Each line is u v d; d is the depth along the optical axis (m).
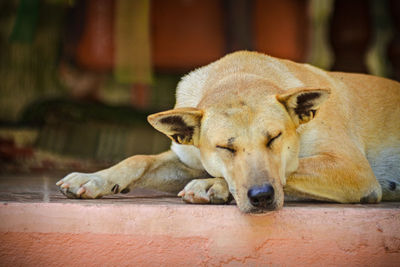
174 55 7.88
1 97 7.63
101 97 8.05
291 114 2.97
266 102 2.91
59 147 7.15
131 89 8.19
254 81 3.15
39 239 2.68
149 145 7.57
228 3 7.40
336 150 3.23
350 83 3.89
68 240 2.68
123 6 7.38
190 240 2.67
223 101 2.96
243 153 2.75
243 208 2.62
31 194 3.36
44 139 7.19
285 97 2.89
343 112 3.60
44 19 7.55
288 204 3.00
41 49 7.70
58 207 2.69
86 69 7.77
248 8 7.32
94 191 3.05
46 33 7.61
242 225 2.65
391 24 7.48
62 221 2.68
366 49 7.52
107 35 7.43
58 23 7.56
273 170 2.71
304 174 3.05
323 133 3.28
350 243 2.66
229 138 2.78
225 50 7.61
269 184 2.59
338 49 7.56
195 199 2.83
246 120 2.81
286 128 2.90
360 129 3.73
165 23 7.83
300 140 3.24
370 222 2.67
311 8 7.38
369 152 3.75
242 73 3.35
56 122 7.39
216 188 2.85
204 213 2.67
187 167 3.57
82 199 3.01
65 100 7.80
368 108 3.82
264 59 3.59
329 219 2.66
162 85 8.30
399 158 3.81
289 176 3.04
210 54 7.88
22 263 2.69
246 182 2.64
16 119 7.59
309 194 3.09
